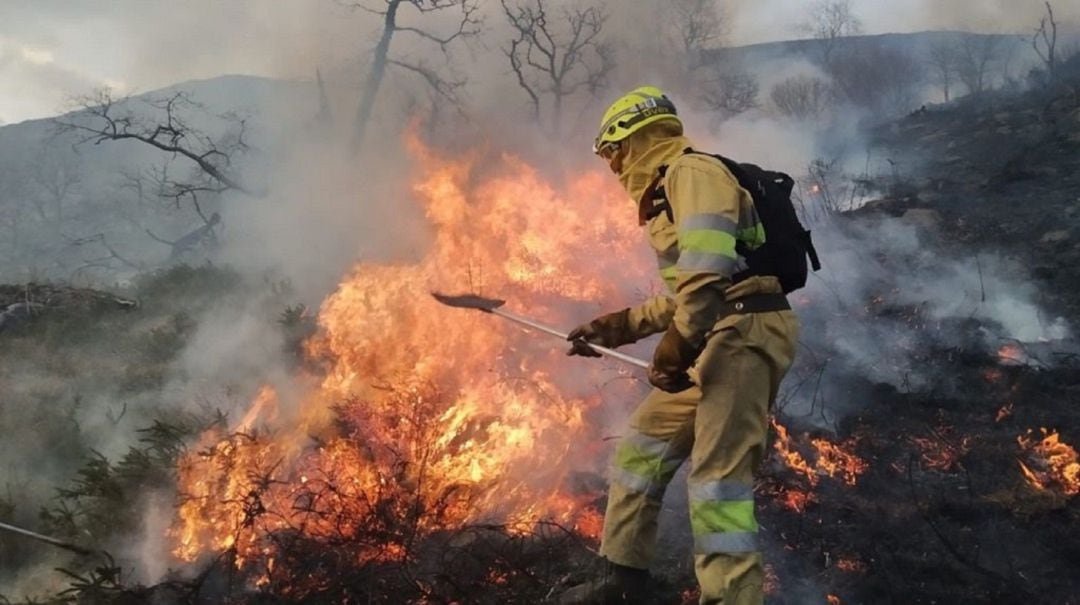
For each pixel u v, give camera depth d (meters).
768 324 2.64
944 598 3.02
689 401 2.89
